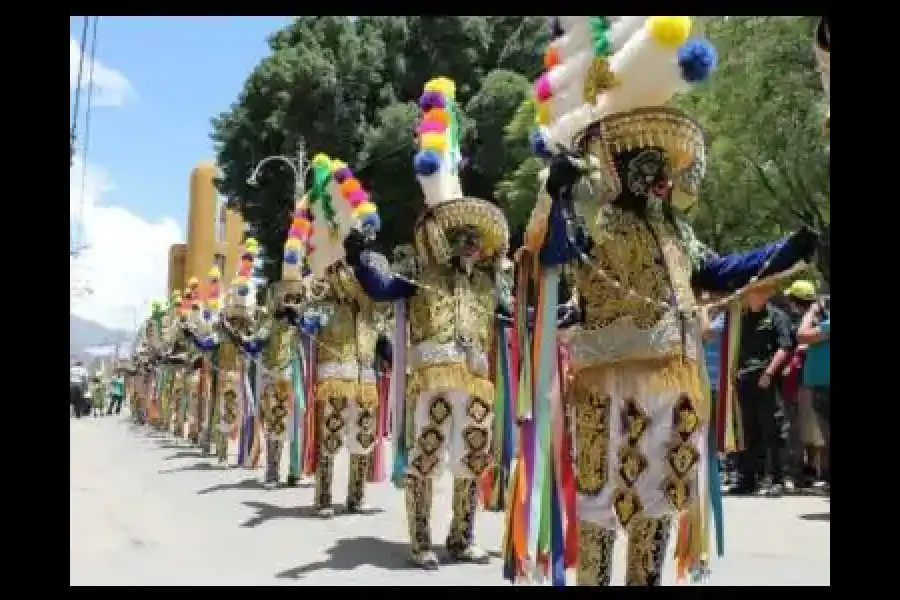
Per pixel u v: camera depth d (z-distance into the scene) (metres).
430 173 5.94
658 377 3.78
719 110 15.37
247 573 5.52
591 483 3.91
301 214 9.43
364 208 7.51
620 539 6.39
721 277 4.07
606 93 3.96
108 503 8.42
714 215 16.94
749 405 8.59
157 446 16.47
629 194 3.96
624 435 3.85
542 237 4.16
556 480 4.13
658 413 3.79
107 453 14.55
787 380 8.80
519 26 28.53
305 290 9.30
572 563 4.11
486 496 6.19
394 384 6.16
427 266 5.97
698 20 3.80
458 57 28.44
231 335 11.72
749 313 8.57
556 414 4.18
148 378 24.92
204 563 5.82
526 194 19.34
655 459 3.79
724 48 14.52
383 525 7.48
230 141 29.05
